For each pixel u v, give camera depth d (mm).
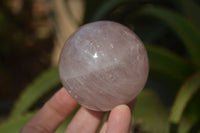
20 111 317
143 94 342
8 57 784
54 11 559
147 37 444
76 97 192
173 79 334
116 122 186
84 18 508
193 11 385
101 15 419
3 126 289
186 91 265
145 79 193
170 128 259
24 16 867
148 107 332
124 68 178
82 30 191
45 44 824
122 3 415
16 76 743
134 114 320
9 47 788
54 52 787
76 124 240
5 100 659
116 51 177
